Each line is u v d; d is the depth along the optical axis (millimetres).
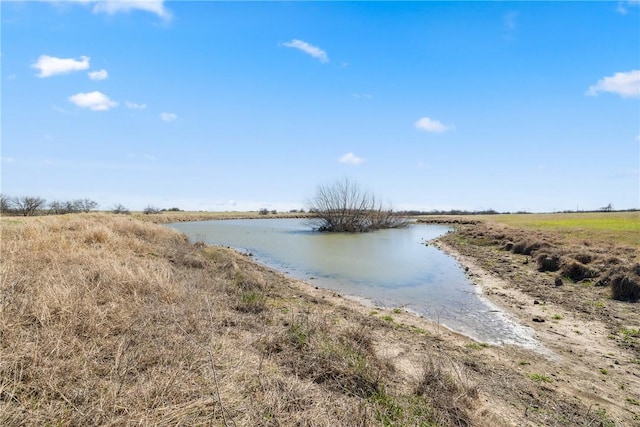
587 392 5625
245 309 7633
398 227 49656
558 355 7160
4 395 3568
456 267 17688
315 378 4738
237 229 43562
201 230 41406
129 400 3670
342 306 10094
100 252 10555
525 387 5641
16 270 7238
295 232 39562
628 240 19984
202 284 9016
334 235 36562
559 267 14938
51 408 3426
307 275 15633
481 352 7102
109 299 6500
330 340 5895
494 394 5293
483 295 12086
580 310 10180
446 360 6371
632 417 4934
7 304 5285
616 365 6719
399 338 7430
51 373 3896
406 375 5469
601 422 4734
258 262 18812
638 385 5934
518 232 26234
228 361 4855
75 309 5500
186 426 3453
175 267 11625
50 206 46844
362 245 27422
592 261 14492
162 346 4891
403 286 13508
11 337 4453
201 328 5762
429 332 8180
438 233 40344
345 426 3684
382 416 4047
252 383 4367
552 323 9164
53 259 8625
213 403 3834
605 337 8180
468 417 4293
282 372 4805
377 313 9758
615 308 10297
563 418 4773
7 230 12438
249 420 3598
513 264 17281
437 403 4469
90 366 4219
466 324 9094
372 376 4906
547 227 29734
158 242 17109
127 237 15453
